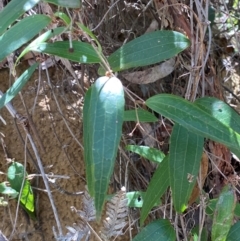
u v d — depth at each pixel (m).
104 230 0.67
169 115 0.54
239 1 0.98
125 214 0.67
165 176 0.64
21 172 0.78
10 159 0.79
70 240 0.69
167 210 0.76
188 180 0.58
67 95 0.85
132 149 0.70
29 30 0.54
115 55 0.59
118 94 0.50
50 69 0.86
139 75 0.75
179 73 0.81
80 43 0.56
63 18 0.56
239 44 0.87
